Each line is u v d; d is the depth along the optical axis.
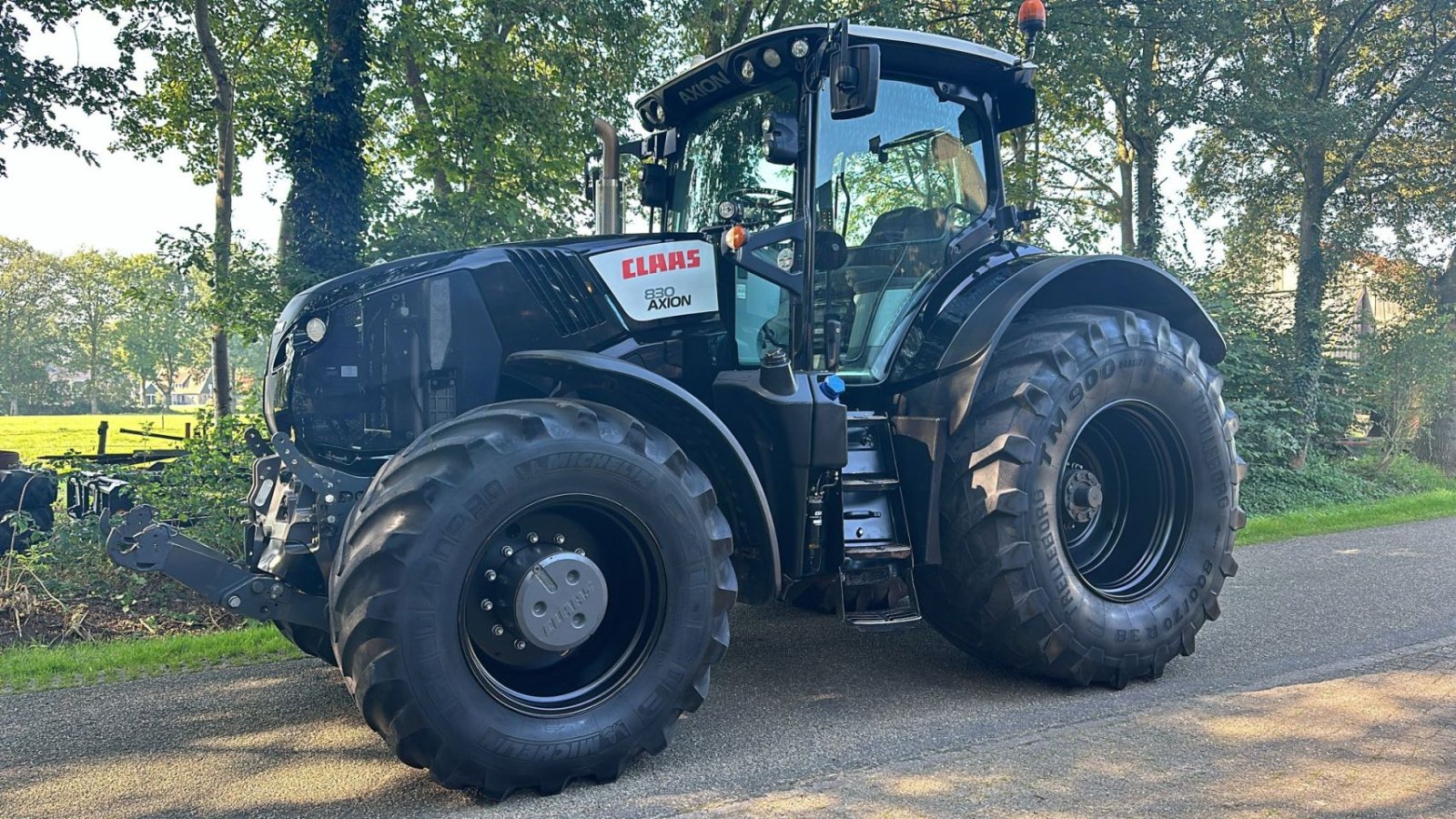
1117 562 4.04
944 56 3.93
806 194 3.58
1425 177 15.34
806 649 4.23
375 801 2.67
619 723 2.79
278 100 9.81
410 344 3.25
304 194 9.47
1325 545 7.03
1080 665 3.55
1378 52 14.14
